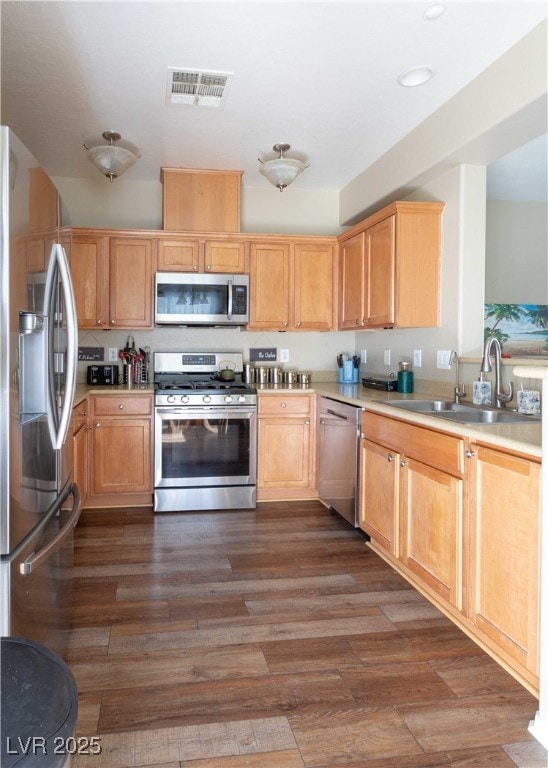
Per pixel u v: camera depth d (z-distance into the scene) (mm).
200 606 2564
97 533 3525
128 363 4422
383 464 3072
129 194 4527
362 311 4023
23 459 1637
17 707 876
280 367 4840
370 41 2479
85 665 2074
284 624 2404
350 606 2574
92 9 2256
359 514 3434
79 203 4469
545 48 2303
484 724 1766
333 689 1945
